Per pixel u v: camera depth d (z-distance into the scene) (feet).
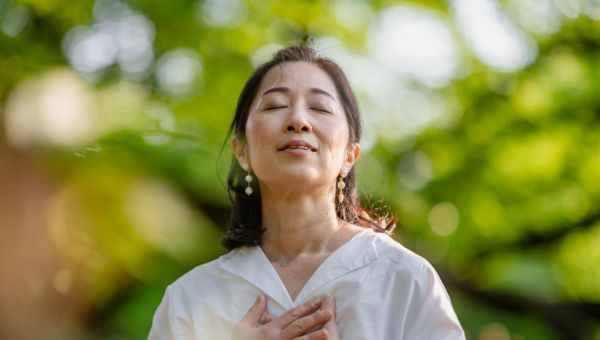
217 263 7.21
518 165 21.52
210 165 14.38
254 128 7.00
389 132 21.06
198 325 6.95
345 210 7.61
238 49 19.30
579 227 22.06
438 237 20.57
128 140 8.20
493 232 21.40
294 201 7.00
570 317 20.98
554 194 21.66
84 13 17.40
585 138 21.54
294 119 6.82
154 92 18.13
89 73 16.83
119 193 2.73
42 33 16.51
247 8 19.53
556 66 21.56
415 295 6.55
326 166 6.92
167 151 13.53
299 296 6.63
